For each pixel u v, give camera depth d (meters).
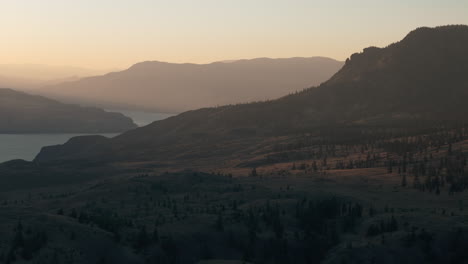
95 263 159.88
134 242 174.25
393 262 178.62
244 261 175.62
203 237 184.75
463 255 183.38
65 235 166.38
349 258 178.75
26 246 156.38
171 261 170.88
